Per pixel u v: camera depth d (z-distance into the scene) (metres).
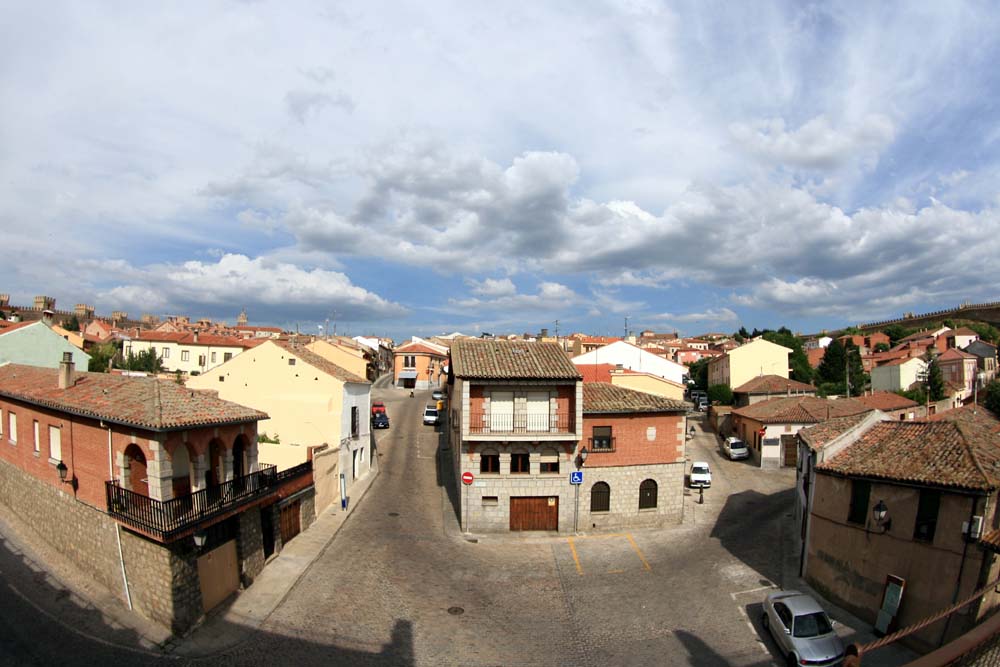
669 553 26.97
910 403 51.19
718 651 18.34
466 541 28.50
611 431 30.86
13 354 38.72
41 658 17.08
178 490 21.08
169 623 18.50
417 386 86.44
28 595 20.23
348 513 31.61
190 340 80.81
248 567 22.45
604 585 23.42
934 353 75.06
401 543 27.61
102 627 18.75
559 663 17.75
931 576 17.64
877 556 19.55
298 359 35.91
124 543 19.89
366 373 64.38
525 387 30.23
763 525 30.77
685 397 78.12
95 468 21.12
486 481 29.92
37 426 24.67
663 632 19.58
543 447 30.27
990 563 16.23
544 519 30.27
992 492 16.47
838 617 20.23
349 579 23.34
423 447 48.28
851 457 21.67
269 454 30.20
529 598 22.23
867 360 86.62
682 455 31.41
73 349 42.22
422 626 19.91
